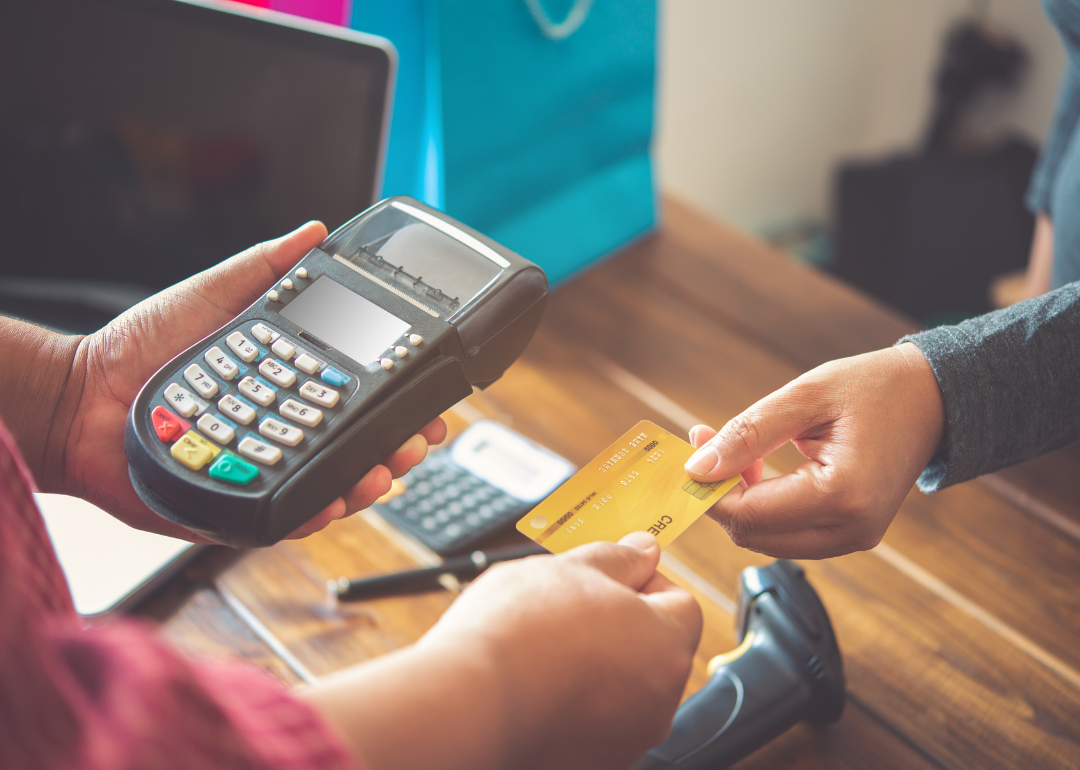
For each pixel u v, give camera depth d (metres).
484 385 0.54
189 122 0.77
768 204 2.33
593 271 0.98
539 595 0.34
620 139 0.99
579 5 0.85
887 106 2.41
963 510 0.70
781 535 0.48
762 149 2.22
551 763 0.34
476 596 0.35
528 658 0.32
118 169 0.79
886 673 0.58
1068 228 0.79
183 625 0.59
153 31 0.75
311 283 0.52
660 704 0.36
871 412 0.48
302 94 0.74
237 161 0.77
